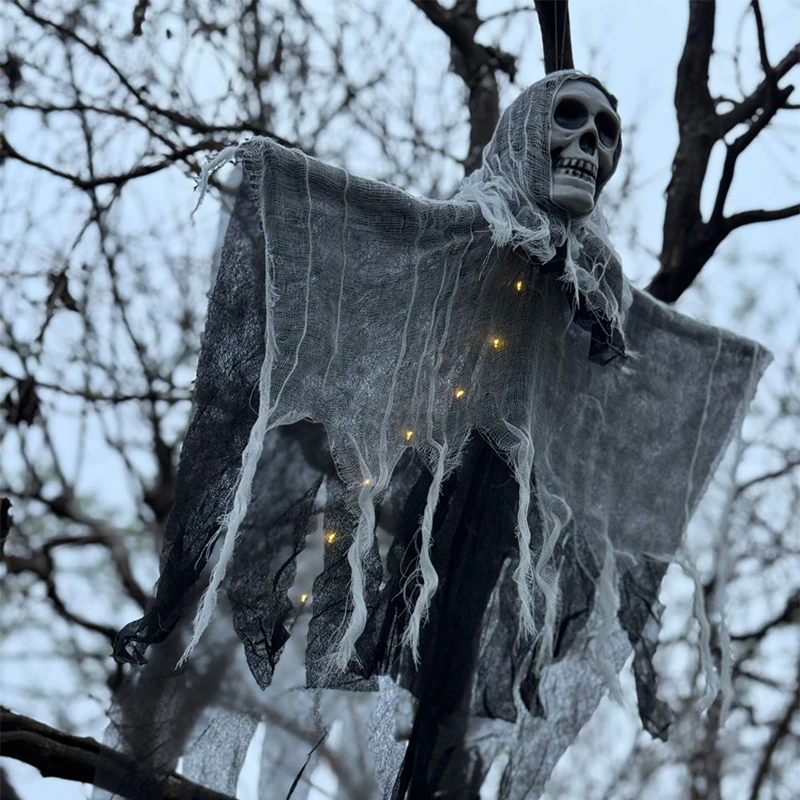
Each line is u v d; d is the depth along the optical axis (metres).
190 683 3.21
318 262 3.10
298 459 3.33
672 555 3.89
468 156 5.80
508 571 3.68
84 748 3.74
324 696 3.34
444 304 3.31
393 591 3.31
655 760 7.16
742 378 4.10
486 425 3.35
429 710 3.44
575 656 3.90
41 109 6.19
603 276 3.46
